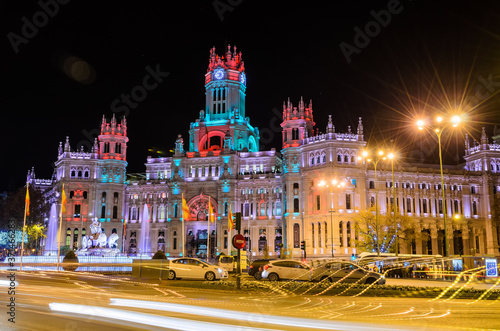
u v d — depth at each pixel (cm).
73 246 14288
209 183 14300
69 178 14612
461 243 13138
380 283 4722
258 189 13988
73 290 3531
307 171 12506
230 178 14000
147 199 15150
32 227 13250
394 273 7181
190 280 5203
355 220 11231
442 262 7094
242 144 14988
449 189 13225
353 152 12325
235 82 15562
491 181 13338
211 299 3075
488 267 6134
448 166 14800
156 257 7262
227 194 13962
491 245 12938
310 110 13525
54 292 3306
